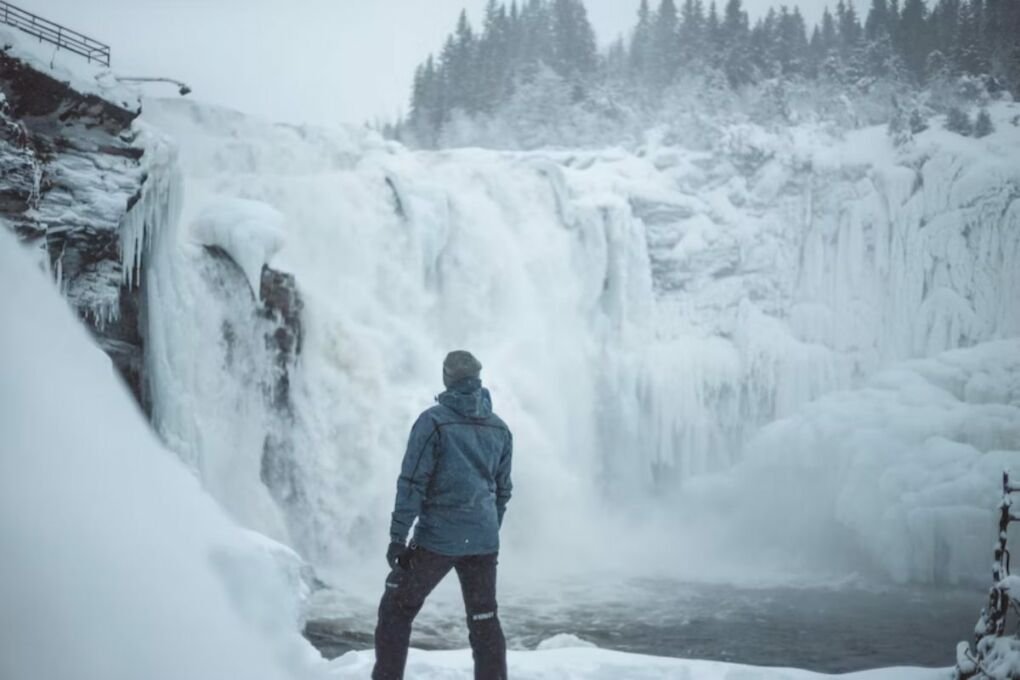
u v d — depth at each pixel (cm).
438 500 409
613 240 2878
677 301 3019
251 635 359
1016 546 2088
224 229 1909
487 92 6244
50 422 309
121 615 263
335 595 1745
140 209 1606
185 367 1720
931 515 2136
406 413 2158
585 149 5075
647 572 2231
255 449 1892
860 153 3272
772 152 3284
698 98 4559
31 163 1273
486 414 424
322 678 439
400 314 2406
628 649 1488
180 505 418
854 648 1531
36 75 1411
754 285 3111
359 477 2066
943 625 1714
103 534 283
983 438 2322
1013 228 2964
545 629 1619
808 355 3002
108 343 1575
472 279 2623
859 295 3111
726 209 3181
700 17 6019
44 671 228
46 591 243
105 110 1526
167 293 1686
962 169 3055
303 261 2275
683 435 2889
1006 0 5209
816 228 3177
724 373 2955
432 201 2569
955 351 2705
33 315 397
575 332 2784
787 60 5541
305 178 2375
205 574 345
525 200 2850
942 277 3016
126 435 389
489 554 419
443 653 553
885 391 2623
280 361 1977
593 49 6494
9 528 248
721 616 1767
